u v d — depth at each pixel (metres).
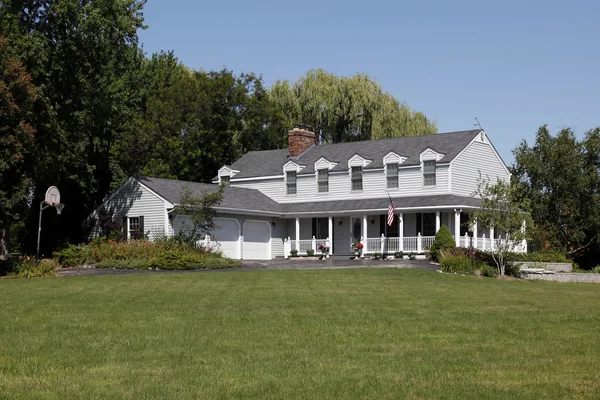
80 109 40.03
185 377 11.09
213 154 58.59
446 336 14.94
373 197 45.69
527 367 11.78
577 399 9.66
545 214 46.25
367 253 43.94
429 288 25.05
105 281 26.59
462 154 43.91
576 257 46.94
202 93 57.78
